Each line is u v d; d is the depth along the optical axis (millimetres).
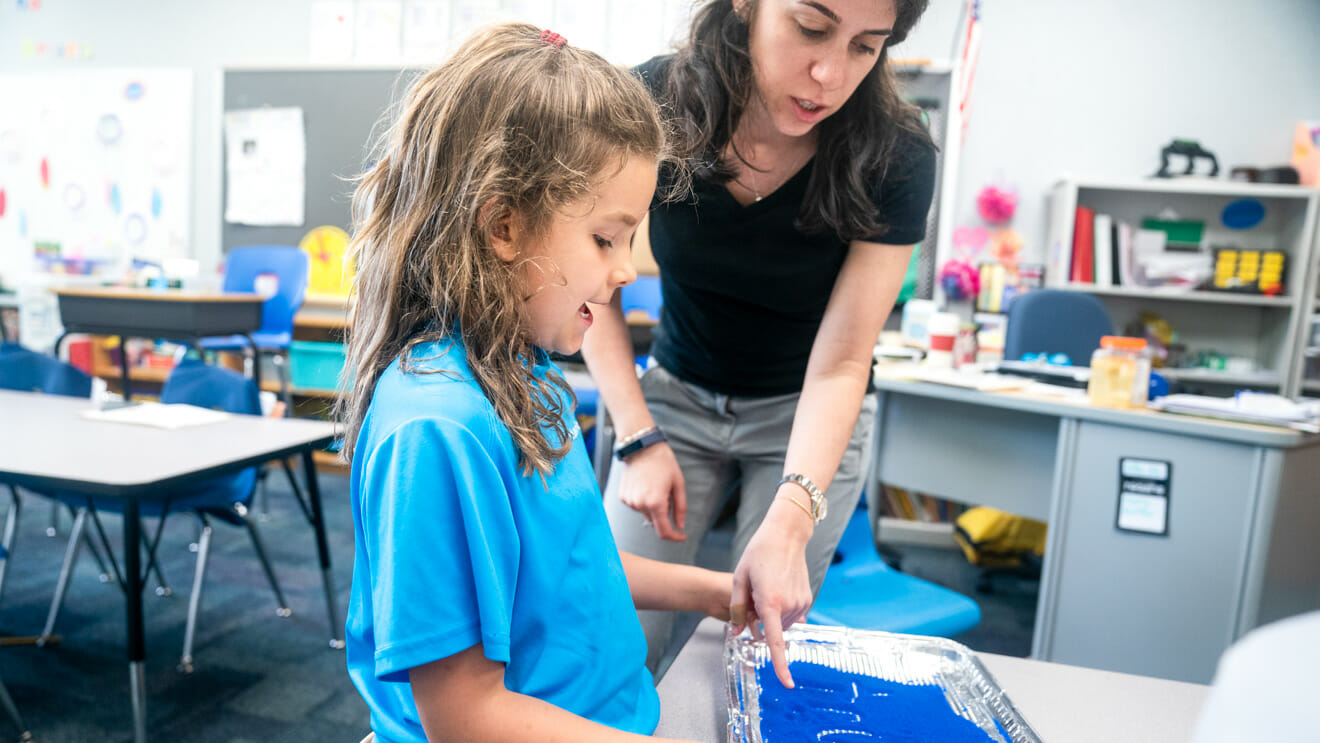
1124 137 3705
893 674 699
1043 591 1869
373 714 567
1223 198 3619
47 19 4738
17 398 2213
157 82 4551
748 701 631
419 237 519
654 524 1029
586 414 2854
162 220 4629
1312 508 1657
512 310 522
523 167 508
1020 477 2045
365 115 4133
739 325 1095
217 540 3004
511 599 491
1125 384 1777
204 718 1803
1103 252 3535
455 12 4121
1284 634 232
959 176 3820
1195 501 1660
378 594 460
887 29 772
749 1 864
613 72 561
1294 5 3561
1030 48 3727
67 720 1766
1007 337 2811
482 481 478
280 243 4332
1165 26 3641
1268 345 3611
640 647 647
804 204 956
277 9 4391
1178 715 657
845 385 957
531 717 486
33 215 4832
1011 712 615
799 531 828
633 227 564
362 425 528
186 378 2314
